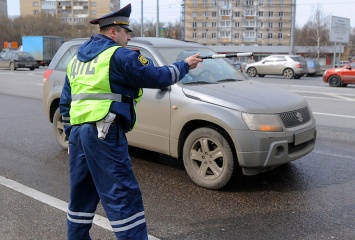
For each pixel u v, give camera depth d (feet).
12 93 50.70
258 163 14.99
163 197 15.47
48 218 13.70
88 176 10.21
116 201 9.46
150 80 9.43
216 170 15.92
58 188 16.53
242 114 15.05
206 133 15.87
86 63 9.73
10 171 18.72
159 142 17.54
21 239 12.28
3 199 15.35
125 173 9.57
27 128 28.53
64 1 428.97
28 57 107.45
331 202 14.89
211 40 394.52
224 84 17.67
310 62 99.91
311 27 294.25
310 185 16.65
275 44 387.34
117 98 9.49
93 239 12.21
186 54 18.93
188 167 16.71
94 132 9.45
